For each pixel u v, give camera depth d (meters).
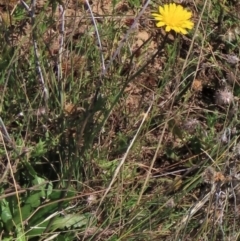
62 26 2.47
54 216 2.17
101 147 2.42
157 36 2.90
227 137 2.44
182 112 2.58
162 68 2.82
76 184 2.32
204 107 2.80
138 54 2.78
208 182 2.21
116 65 2.70
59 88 2.43
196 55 2.89
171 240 2.17
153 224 2.24
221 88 2.76
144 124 2.49
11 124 2.47
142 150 2.55
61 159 2.32
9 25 2.62
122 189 2.27
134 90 2.71
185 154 2.59
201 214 2.27
